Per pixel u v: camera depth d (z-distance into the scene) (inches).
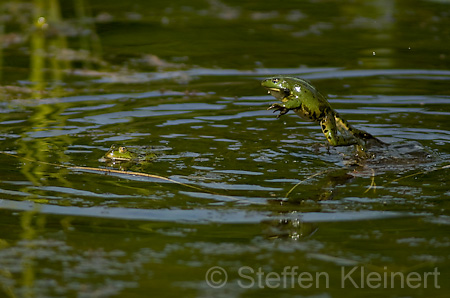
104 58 1087.6
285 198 542.9
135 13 1429.6
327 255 448.5
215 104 847.1
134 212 513.3
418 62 1053.2
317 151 675.4
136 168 614.9
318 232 481.4
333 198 543.2
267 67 1032.8
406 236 474.3
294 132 743.7
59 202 531.8
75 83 942.4
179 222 497.4
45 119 771.4
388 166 628.4
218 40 1211.2
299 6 1519.4
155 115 797.2
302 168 620.4
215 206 526.6
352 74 991.0
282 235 476.4
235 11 1461.6
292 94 659.4
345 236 475.2
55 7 1443.2
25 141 690.2
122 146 650.2
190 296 396.8
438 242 464.1
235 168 616.7
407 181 585.0
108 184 573.9
